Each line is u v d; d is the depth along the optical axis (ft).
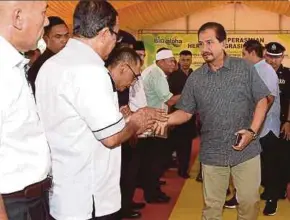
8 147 5.37
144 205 15.02
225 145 9.70
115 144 6.09
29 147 5.54
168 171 20.53
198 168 21.26
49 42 9.75
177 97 14.97
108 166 6.42
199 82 9.75
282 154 13.91
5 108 5.24
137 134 6.73
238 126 9.64
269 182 13.89
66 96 6.05
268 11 27.53
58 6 19.85
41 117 6.34
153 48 30.48
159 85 14.61
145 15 29.17
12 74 5.35
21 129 5.42
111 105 5.99
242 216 10.13
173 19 30.91
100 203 6.39
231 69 9.52
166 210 14.71
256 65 13.12
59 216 6.31
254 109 9.73
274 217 13.71
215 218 10.19
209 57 9.43
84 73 5.98
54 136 6.27
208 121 9.78
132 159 13.00
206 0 30.14
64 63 6.17
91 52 6.24
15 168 5.43
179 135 18.93
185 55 20.90
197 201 15.72
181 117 10.04
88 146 6.21
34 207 5.67
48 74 6.25
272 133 13.64
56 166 6.29
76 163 6.22
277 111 13.57
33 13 5.48
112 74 8.92
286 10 24.67
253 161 9.71
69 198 6.27
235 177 9.89
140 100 12.34
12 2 5.35
